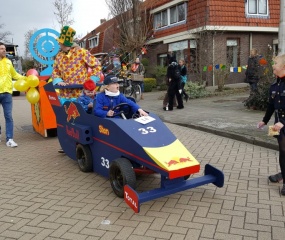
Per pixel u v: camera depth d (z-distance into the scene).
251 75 11.03
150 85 20.06
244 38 19.45
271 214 3.71
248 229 3.40
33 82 7.20
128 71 16.56
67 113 5.52
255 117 9.00
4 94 7.00
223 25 18.20
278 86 4.21
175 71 11.00
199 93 14.51
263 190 4.37
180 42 20.84
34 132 8.70
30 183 4.91
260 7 19.38
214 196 4.23
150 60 24.77
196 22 18.34
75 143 5.42
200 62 16.89
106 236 3.36
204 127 8.05
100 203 4.13
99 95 4.89
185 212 3.81
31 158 6.23
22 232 3.49
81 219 3.73
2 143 7.52
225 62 18.38
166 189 3.83
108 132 4.46
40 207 4.08
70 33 5.70
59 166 5.68
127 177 3.97
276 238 3.22
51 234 3.43
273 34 20.23
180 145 4.08
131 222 3.62
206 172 4.38
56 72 6.03
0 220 3.77
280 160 4.23
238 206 3.93
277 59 4.12
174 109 11.48
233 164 5.46
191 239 3.25
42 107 7.58
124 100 4.96
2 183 4.95
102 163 4.76
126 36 22.52
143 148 3.88
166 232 3.39
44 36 8.66
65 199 4.29
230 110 10.51
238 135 7.02
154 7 23.39
